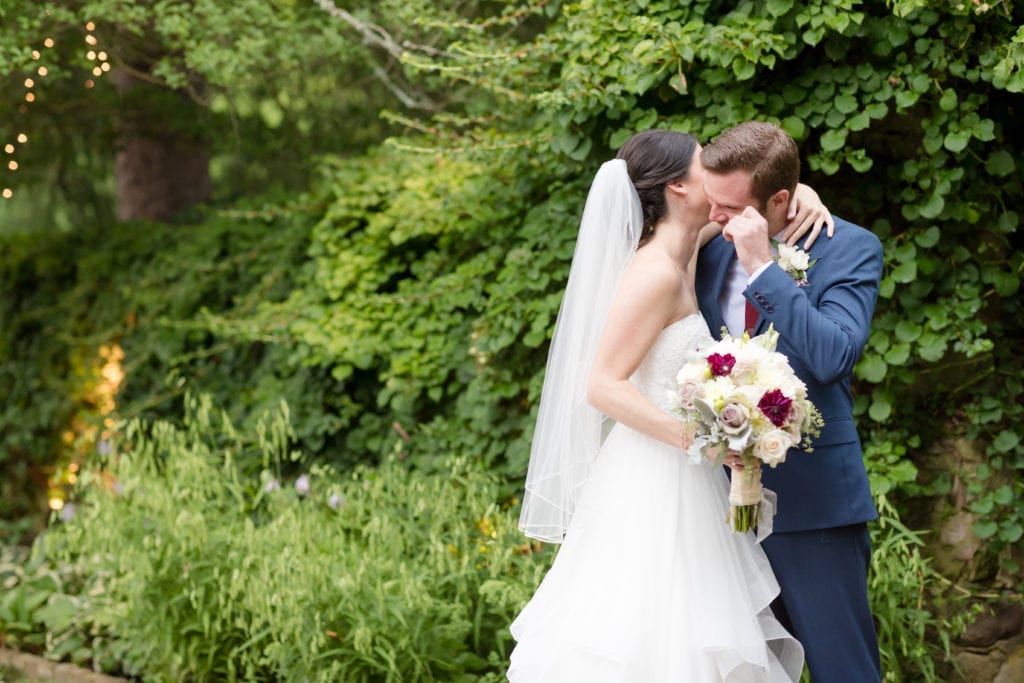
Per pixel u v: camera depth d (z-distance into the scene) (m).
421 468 4.81
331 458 5.34
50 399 6.92
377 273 5.20
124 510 4.60
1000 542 3.73
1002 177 3.71
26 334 7.12
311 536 4.16
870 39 3.61
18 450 7.11
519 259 4.41
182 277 6.38
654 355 2.80
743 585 2.77
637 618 2.70
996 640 3.74
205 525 4.22
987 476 3.72
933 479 3.86
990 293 3.78
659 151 2.86
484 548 4.00
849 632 2.82
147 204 7.55
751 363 2.52
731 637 2.65
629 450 2.86
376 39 5.07
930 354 3.66
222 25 5.41
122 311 6.56
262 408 5.51
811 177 3.96
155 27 5.41
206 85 7.04
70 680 4.50
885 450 3.79
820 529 2.81
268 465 5.39
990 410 3.75
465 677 3.73
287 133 7.36
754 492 2.60
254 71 6.05
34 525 6.77
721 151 2.72
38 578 5.16
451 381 5.01
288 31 5.66
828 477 2.82
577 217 4.34
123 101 7.00
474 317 4.91
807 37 3.56
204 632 4.09
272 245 6.08
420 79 6.06
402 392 5.00
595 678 2.71
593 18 3.99
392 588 3.88
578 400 2.95
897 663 3.49
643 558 2.75
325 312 5.29
